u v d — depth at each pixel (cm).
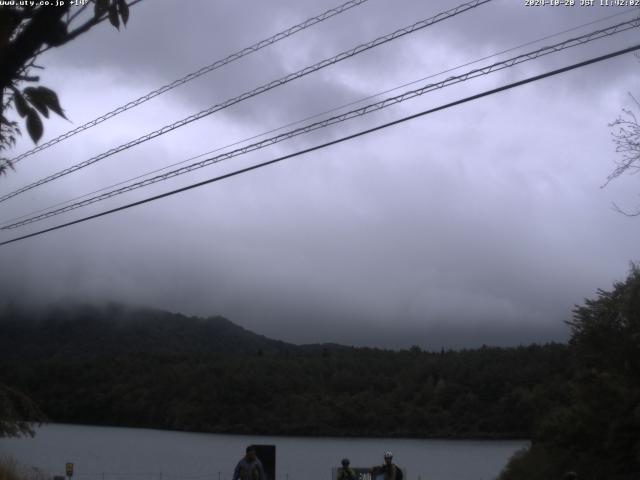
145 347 15788
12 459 2375
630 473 2584
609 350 2923
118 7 399
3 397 2178
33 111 366
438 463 6400
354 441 9131
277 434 9894
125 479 4878
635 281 2945
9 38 347
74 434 9194
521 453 3512
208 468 5881
